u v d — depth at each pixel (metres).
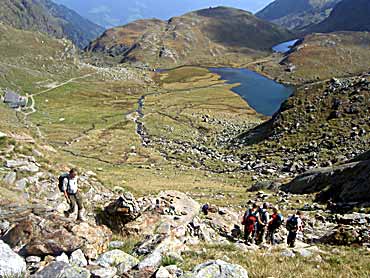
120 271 10.44
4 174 23.67
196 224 21.31
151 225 19.86
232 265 10.46
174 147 93.19
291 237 21.41
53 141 96.38
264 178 58.31
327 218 29.88
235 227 24.02
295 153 69.69
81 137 103.75
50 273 9.13
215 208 26.16
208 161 77.19
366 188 34.81
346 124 73.50
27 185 23.41
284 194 43.31
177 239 17.28
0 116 100.88
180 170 69.44
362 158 45.59
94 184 29.89
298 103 90.81
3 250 9.58
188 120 132.38
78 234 11.91
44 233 11.74
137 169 69.06
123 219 20.06
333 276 13.46
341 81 91.88
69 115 143.88
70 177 16.31
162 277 9.75
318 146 68.62
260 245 20.42
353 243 22.39
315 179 43.53
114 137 105.69
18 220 14.34
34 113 144.50
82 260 10.66
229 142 95.50
